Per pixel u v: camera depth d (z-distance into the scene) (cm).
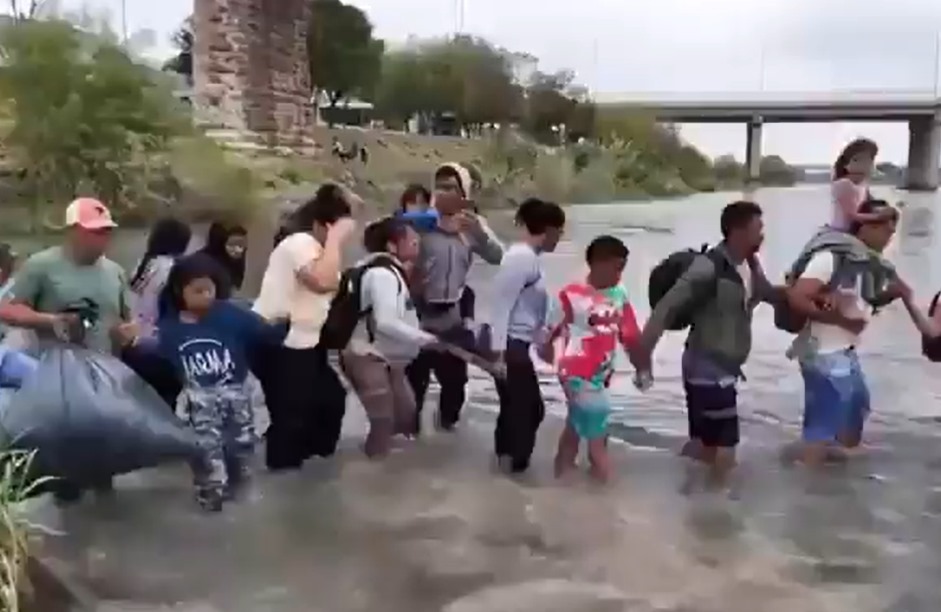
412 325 739
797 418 848
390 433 738
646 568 538
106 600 494
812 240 707
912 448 760
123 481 672
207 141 3519
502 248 799
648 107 8919
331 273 686
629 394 933
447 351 777
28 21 3291
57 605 484
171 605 491
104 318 618
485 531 590
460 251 778
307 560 546
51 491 591
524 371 696
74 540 568
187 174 3278
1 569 462
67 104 3102
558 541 575
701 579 524
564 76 7888
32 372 594
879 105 8706
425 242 773
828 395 716
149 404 602
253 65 4147
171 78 3809
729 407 686
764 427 821
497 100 7444
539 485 674
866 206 699
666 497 652
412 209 826
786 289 702
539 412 706
